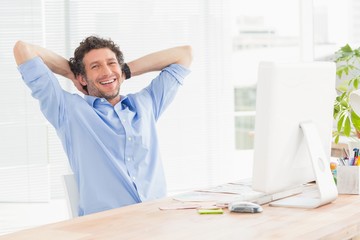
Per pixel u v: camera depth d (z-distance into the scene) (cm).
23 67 323
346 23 614
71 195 324
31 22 542
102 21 565
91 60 334
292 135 268
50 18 548
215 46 603
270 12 773
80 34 559
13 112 541
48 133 545
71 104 328
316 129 277
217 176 611
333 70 288
